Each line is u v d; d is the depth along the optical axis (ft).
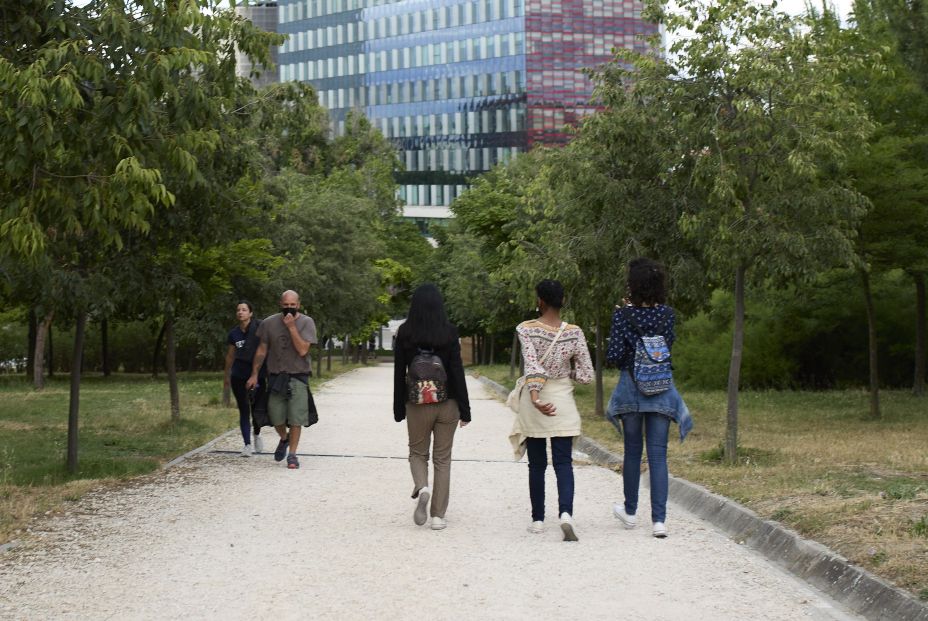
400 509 28.50
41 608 17.97
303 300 102.47
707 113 40.63
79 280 35.40
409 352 26.50
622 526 26.25
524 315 112.57
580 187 52.24
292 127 47.47
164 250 42.78
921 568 18.35
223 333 84.17
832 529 22.36
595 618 17.29
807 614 17.58
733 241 39.58
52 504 28.76
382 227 216.95
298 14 367.45
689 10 40.86
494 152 327.47
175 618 17.24
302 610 17.69
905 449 44.68
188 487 32.65
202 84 36.78
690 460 40.27
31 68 24.35
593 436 50.31
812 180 40.75
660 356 25.12
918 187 60.18
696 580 20.07
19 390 104.88
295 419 37.76
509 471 37.09
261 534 24.66
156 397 86.43
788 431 57.93
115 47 26.68
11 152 25.79
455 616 17.35
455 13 332.39
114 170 27.53
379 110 349.20
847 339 103.91
